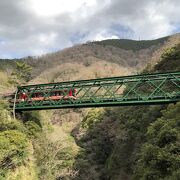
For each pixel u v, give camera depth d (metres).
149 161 34.25
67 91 52.97
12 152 42.12
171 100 42.97
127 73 156.88
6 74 110.69
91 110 90.38
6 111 53.59
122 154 59.56
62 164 53.62
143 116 57.62
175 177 28.86
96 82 52.44
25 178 43.88
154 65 80.31
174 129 35.06
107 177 60.09
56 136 57.41
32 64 199.88
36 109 56.00
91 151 69.44
